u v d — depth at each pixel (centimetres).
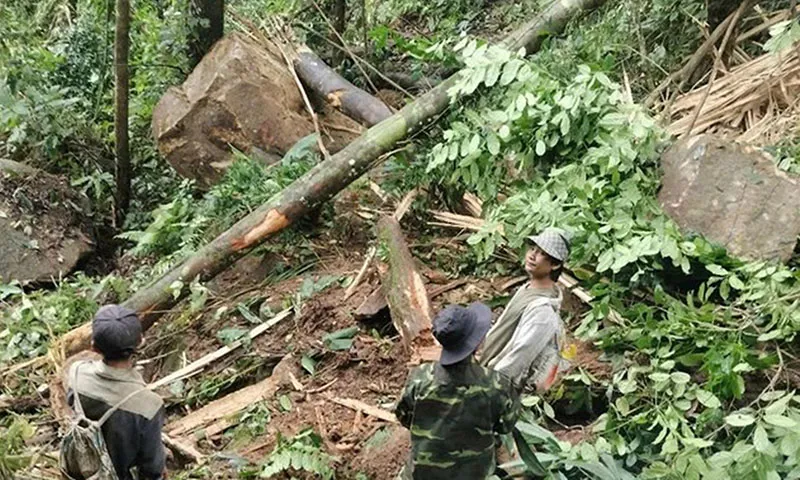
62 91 866
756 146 536
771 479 365
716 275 477
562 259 384
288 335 577
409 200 648
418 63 746
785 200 483
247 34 859
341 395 517
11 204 778
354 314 562
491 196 562
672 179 508
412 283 542
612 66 627
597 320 466
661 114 602
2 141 898
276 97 773
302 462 448
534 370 377
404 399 361
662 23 693
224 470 474
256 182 687
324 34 947
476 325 348
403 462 452
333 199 690
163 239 721
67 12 1066
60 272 771
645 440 426
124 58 802
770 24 652
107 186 874
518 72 545
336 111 823
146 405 365
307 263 648
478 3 1067
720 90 608
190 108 770
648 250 460
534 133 545
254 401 527
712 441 402
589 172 516
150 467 378
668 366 429
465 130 560
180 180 869
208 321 618
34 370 589
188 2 848
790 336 436
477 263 585
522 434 412
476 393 347
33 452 468
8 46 879
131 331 361
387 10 1127
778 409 386
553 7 658
